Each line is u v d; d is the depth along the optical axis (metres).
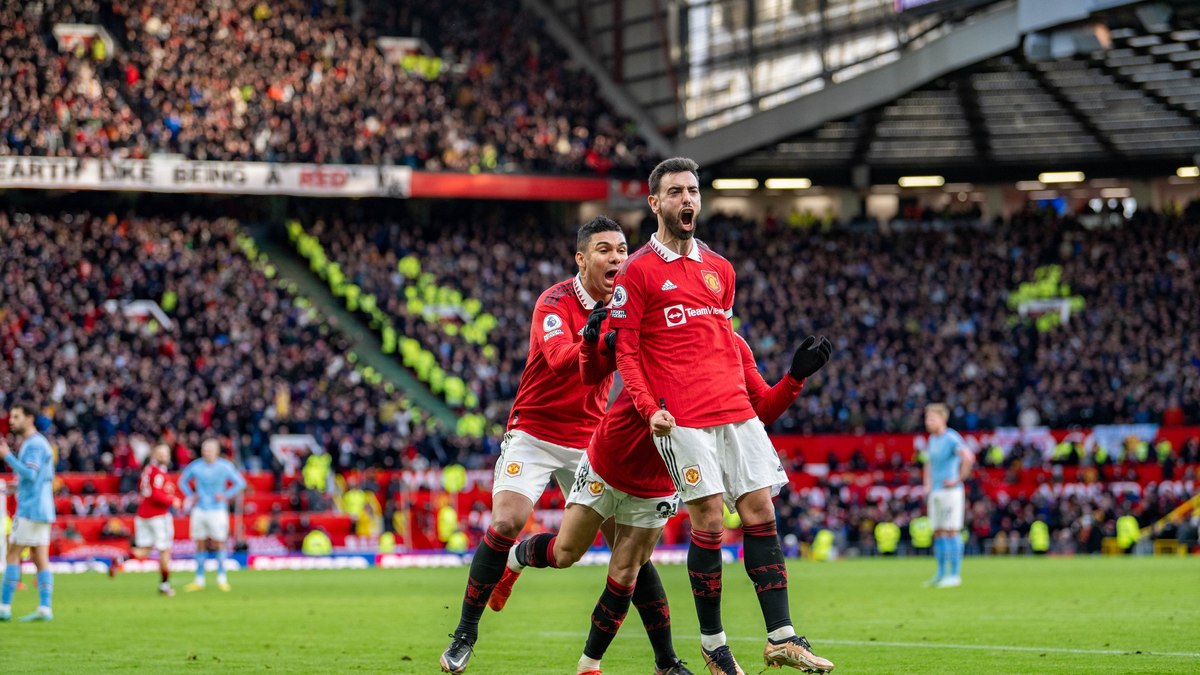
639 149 72.69
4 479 44.75
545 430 12.73
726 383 11.25
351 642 17.80
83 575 40.06
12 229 59.62
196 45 66.81
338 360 58.59
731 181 76.44
